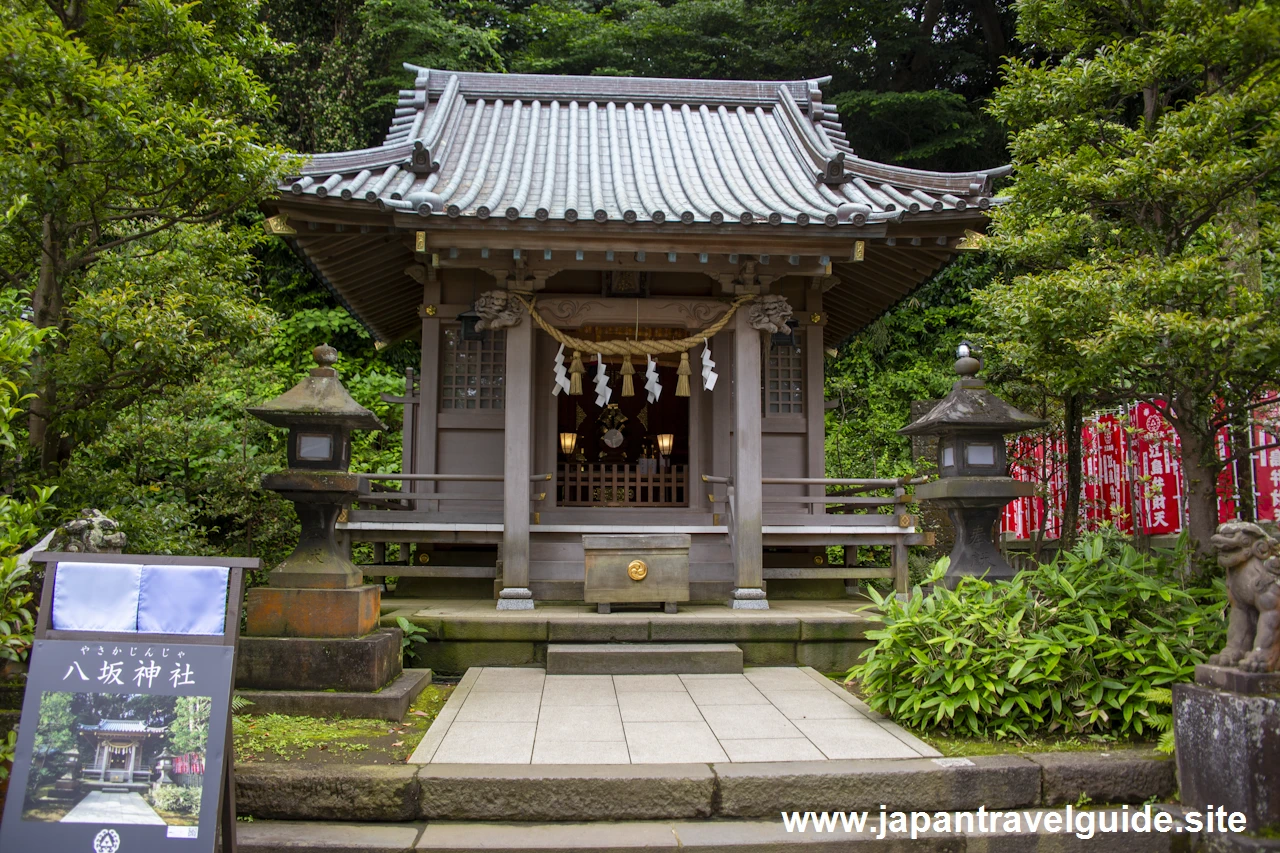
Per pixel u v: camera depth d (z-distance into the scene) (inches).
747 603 266.4
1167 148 173.6
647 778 140.4
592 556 250.5
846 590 333.4
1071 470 279.3
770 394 329.1
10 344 128.2
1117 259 199.2
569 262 269.1
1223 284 165.5
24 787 101.6
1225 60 180.7
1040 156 207.0
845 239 250.5
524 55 753.6
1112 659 171.3
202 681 106.2
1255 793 130.1
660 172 304.8
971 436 226.4
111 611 108.0
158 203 210.2
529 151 313.7
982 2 668.7
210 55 201.0
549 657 221.5
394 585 391.2
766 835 133.7
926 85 699.4
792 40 708.0
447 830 135.3
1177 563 191.5
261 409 196.9
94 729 104.0
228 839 110.5
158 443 295.6
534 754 152.3
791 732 167.5
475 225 242.2
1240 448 211.9
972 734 165.5
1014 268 372.8
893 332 635.5
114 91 172.2
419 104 358.0
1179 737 145.3
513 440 269.9
